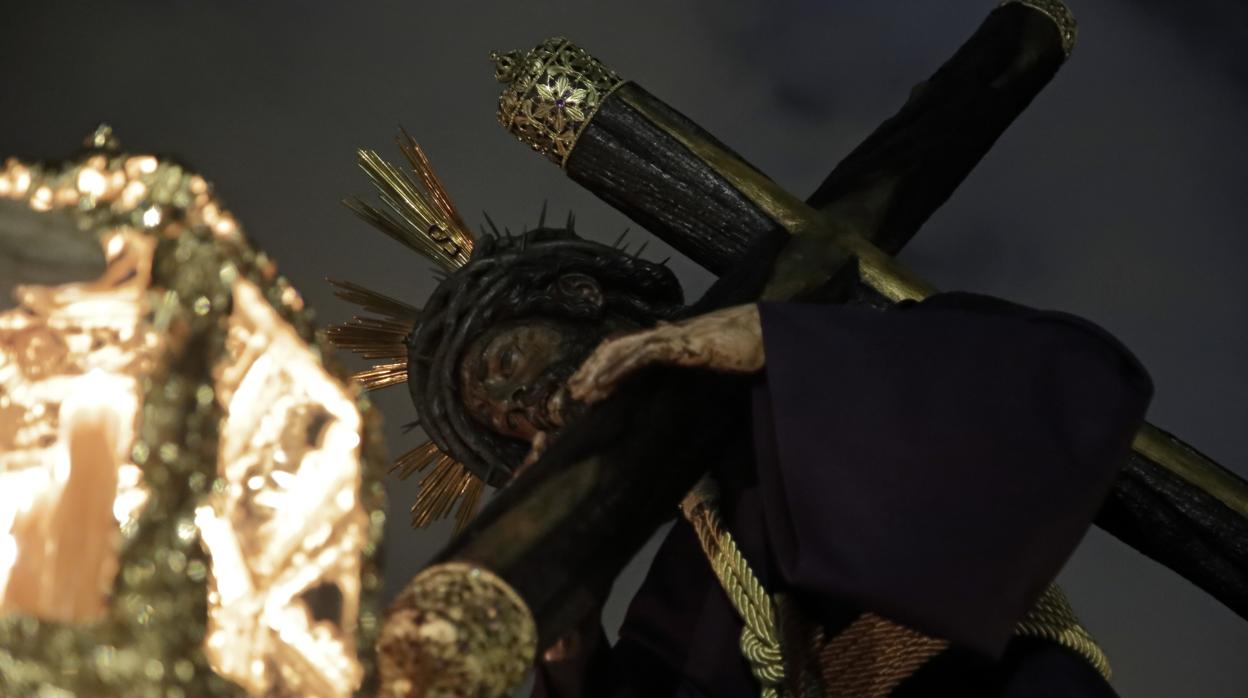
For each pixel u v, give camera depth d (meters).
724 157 3.94
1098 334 2.96
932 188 4.05
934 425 2.80
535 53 4.09
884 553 2.75
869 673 3.19
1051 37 4.36
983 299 3.12
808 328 2.86
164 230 2.00
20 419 1.96
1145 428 3.65
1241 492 3.60
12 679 1.81
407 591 2.43
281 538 2.02
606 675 3.31
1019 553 2.79
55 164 2.02
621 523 2.73
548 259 3.70
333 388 2.09
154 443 1.92
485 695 2.37
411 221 4.50
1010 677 3.24
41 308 1.98
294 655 1.99
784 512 2.85
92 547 1.90
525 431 3.63
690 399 2.89
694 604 3.39
